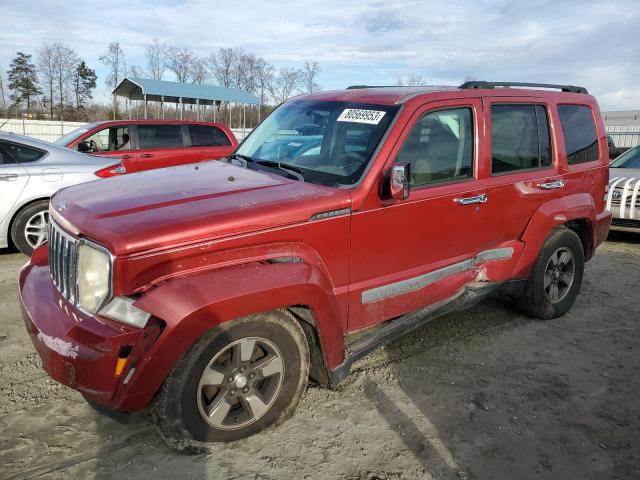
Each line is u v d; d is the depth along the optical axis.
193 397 2.68
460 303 3.97
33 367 3.68
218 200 2.92
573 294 4.94
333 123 3.74
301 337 3.02
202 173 3.63
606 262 6.91
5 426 3.01
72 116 57.16
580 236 5.16
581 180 4.87
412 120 3.52
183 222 2.62
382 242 3.38
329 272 3.16
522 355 4.14
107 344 2.45
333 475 2.71
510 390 3.61
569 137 4.81
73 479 2.62
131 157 9.27
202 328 2.53
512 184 4.18
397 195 3.16
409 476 2.73
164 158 9.64
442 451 2.94
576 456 2.94
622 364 4.04
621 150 14.63
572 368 3.95
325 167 3.49
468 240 3.96
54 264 3.05
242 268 2.73
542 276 4.60
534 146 4.46
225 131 10.52
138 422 3.09
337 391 3.51
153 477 2.64
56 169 6.39
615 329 4.70
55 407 3.21
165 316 2.44
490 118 4.05
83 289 2.65
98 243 2.57
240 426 2.90
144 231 2.52
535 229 4.43
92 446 2.87
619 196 7.79
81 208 2.88
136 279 2.50
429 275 3.72
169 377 2.59
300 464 2.78
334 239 3.13
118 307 2.52
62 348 2.51
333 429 3.09
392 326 3.61
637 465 2.89
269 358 2.91
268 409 2.98
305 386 3.12
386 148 3.36
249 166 3.84
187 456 2.80
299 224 2.96
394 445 2.97
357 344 3.43
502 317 4.88
